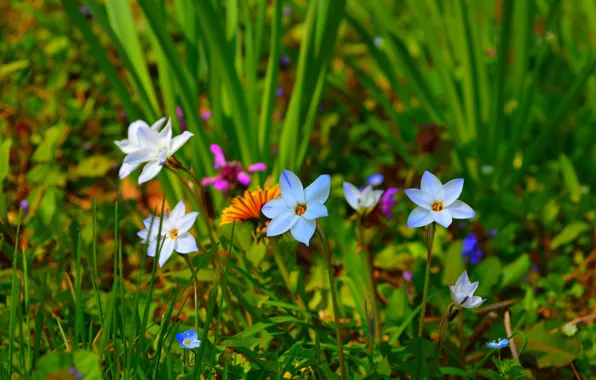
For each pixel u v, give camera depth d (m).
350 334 1.04
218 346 0.94
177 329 0.93
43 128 1.33
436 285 1.05
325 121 1.38
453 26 1.24
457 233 1.16
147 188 1.26
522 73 1.21
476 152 1.22
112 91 1.49
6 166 1.02
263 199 0.94
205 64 1.18
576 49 1.42
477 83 1.21
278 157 1.14
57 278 1.04
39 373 0.84
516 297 1.10
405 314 1.02
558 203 1.19
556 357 0.98
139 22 1.76
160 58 1.13
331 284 0.88
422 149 1.21
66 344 0.94
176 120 1.13
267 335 0.97
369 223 1.00
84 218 1.14
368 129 1.43
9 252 1.03
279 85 1.52
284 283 1.03
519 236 1.18
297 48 1.71
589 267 1.13
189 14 1.13
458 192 0.88
